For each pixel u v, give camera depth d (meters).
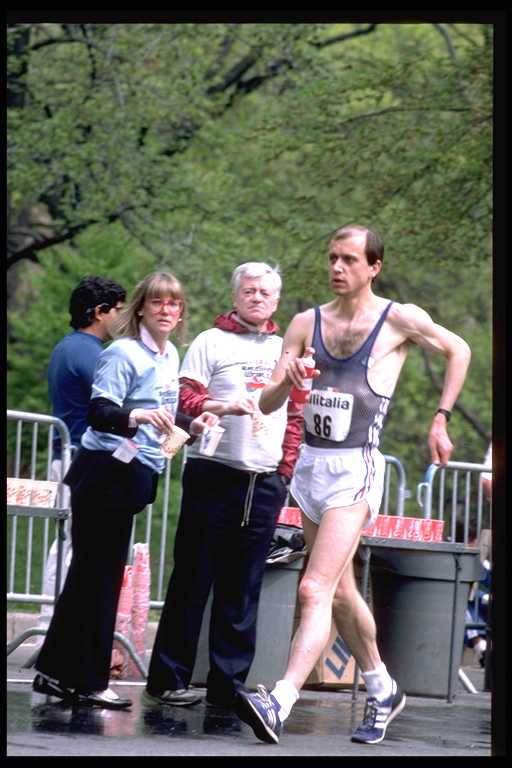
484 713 19.88
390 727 17.30
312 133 45.94
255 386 17.30
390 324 15.52
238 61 59.34
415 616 20.88
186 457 17.61
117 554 16.77
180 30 52.00
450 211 43.91
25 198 52.28
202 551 17.33
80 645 16.77
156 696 17.56
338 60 53.69
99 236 52.81
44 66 51.75
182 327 17.23
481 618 26.53
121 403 16.30
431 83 45.09
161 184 51.25
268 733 14.78
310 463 15.42
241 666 17.50
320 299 48.28
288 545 19.44
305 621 15.02
